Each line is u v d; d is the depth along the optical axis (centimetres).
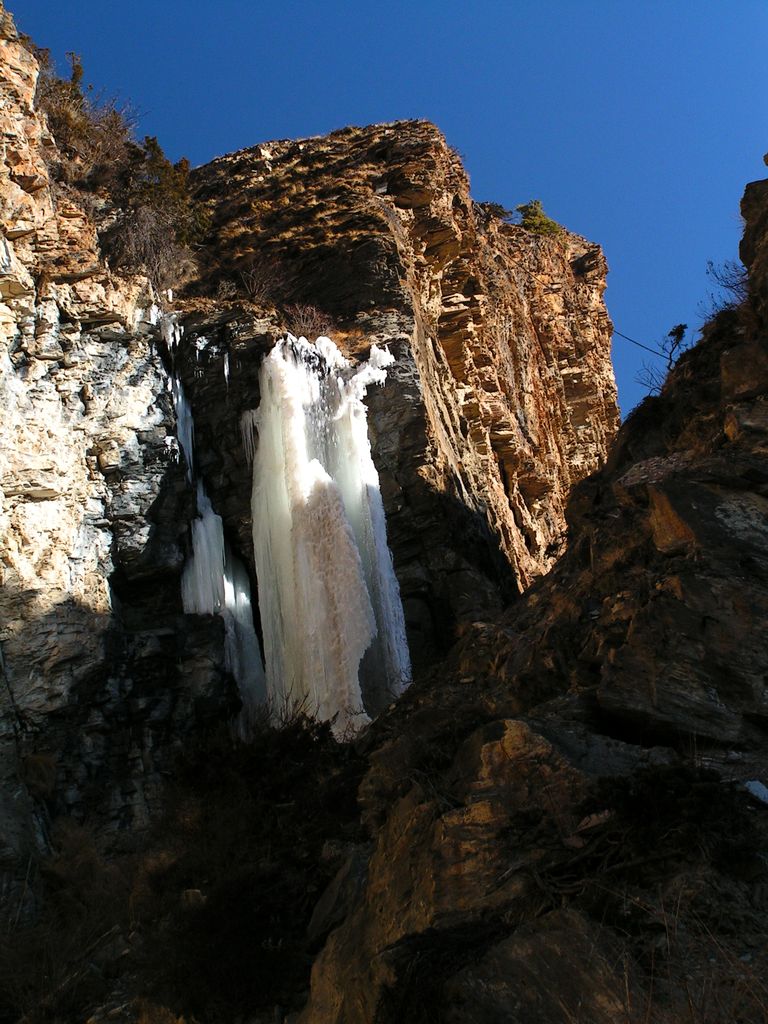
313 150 3625
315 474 2514
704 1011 714
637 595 1210
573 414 4566
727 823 848
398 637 2483
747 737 1003
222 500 2592
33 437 2377
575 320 4738
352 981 899
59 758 2136
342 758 1695
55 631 2230
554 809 916
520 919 842
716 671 1039
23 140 2591
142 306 2612
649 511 1320
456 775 1062
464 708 1407
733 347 1445
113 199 3022
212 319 2700
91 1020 1266
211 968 1121
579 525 1644
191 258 3080
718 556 1105
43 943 1462
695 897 802
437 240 3516
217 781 1681
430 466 2655
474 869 908
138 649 2316
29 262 2508
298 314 2867
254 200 3372
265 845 1441
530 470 3622
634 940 791
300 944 1132
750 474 1164
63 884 1834
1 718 2109
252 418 2608
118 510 2430
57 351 2472
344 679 2359
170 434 2520
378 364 2744
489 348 3647
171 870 1510
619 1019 735
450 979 788
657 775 883
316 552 2452
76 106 3136
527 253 4681
